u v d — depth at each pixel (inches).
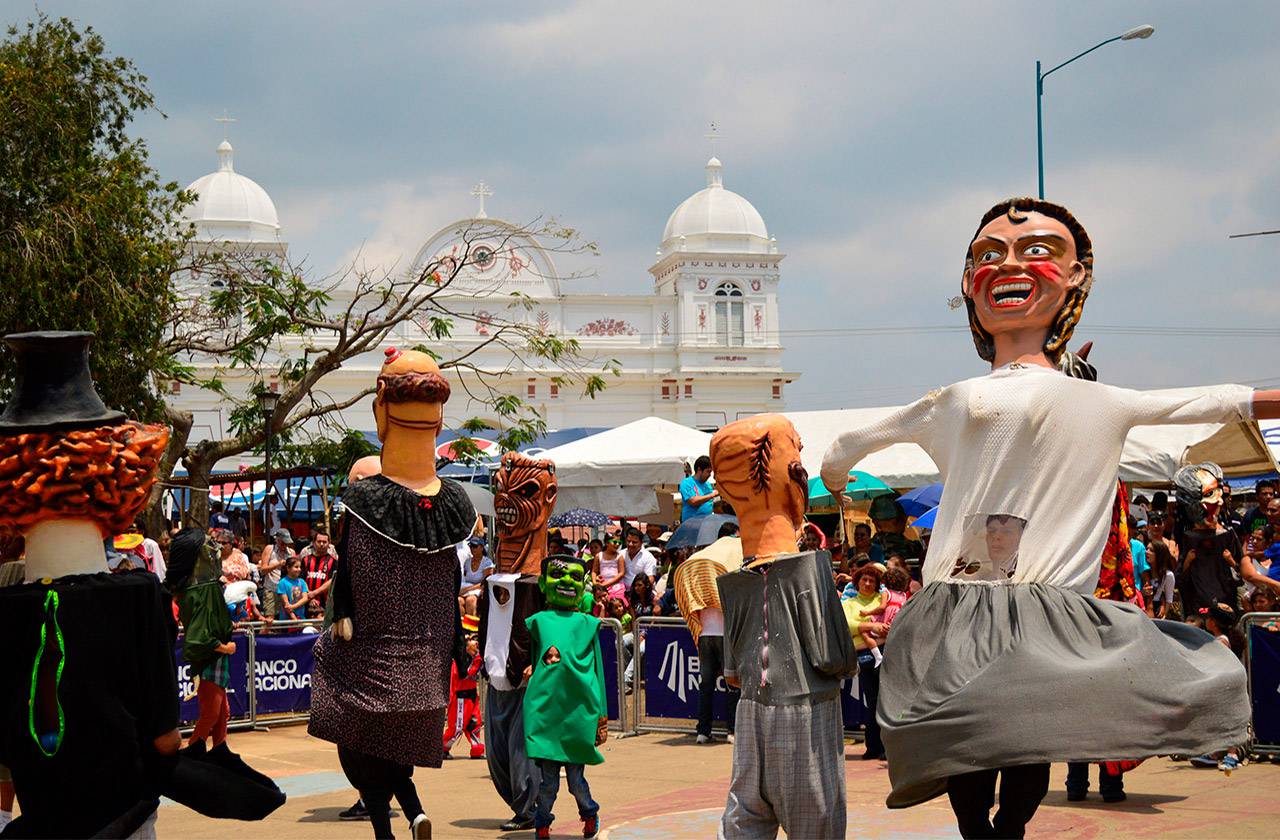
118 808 175.5
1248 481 786.2
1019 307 227.9
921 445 235.0
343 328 831.7
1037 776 207.5
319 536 624.1
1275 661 365.1
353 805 320.2
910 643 213.9
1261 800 307.6
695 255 2037.4
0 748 176.2
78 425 178.4
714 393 2047.2
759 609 227.0
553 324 1977.1
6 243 668.7
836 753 224.1
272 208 2017.7
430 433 275.6
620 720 464.8
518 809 298.5
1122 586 245.1
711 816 305.6
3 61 704.4
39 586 174.9
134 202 732.0
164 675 180.4
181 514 922.7
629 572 580.1
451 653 270.7
